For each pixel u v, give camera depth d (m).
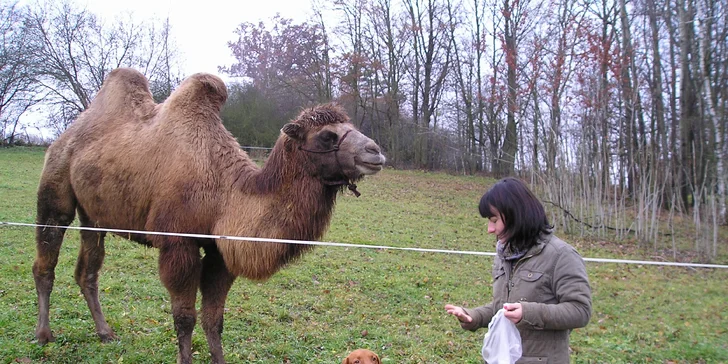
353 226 14.76
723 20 18.70
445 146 37.06
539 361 2.89
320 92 38.72
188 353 4.94
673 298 9.62
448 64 38.00
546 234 2.96
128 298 7.21
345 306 7.64
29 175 21.16
